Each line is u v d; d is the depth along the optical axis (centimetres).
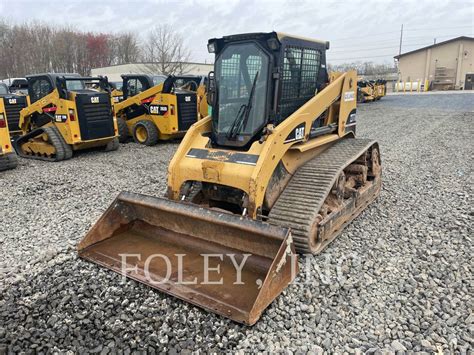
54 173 802
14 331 308
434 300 342
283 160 436
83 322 317
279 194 435
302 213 398
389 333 302
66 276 383
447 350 285
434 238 464
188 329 308
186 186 443
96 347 290
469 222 509
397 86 4422
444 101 2645
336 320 319
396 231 486
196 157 436
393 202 595
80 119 916
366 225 506
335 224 443
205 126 473
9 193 664
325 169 453
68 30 4928
